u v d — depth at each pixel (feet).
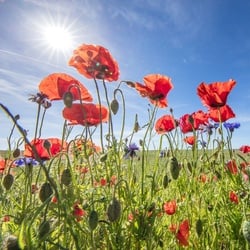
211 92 1.34
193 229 1.25
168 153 1.55
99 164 1.32
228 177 1.55
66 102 0.90
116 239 0.98
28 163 1.12
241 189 1.51
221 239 1.28
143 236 1.03
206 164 1.60
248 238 0.85
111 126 1.06
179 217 1.32
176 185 1.51
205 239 1.26
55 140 1.22
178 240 1.18
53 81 1.02
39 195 0.82
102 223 0.98
